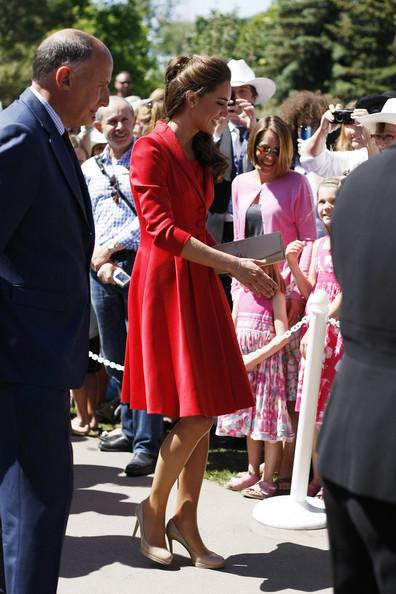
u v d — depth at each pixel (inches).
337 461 99.7
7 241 133.0
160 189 168.1
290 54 1422.2
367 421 96.6
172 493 218.5
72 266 139.3
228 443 263.6
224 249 177.6
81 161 300.2
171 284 170.7
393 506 95.2
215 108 169.6
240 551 184.1
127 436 257.8
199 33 1481.3
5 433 136.4
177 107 171.0
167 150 170.1
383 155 102.3
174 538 177.5
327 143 277.3
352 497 98.4
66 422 139.8
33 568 135.3
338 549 102.9
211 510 207.3
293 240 233.9
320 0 1424.7
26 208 133.1
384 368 96.7
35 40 1847.9
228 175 261.6
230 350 173.6
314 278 218.8
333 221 103.9
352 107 241.4
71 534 192.5
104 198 250.7
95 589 165.6
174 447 171.9
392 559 96.0
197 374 167.9
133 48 2034.9
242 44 1417.3
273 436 215.3
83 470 238.1
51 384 136.0
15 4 1830.7
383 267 96.3
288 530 193.9
